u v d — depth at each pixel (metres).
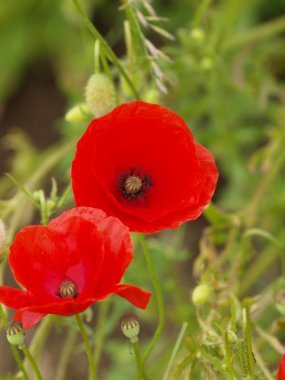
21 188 0.89
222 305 0.92
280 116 1.16
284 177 1.18
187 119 1.14
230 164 1.21
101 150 0.83
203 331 0.90
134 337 0.83
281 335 1.15
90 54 1.15
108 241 0.80
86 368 1.31
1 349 1.32
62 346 1.33
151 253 1.06
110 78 0.90
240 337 0.91
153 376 1.10
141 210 0.83
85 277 0.81
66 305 0.77
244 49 1.15
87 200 0.82
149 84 1.08
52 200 0.90
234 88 1.12
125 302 1.01
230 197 1.23
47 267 0.81
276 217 1.20
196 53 1.08
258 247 1.26
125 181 0.85
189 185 0.83
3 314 0.85
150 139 0.84
